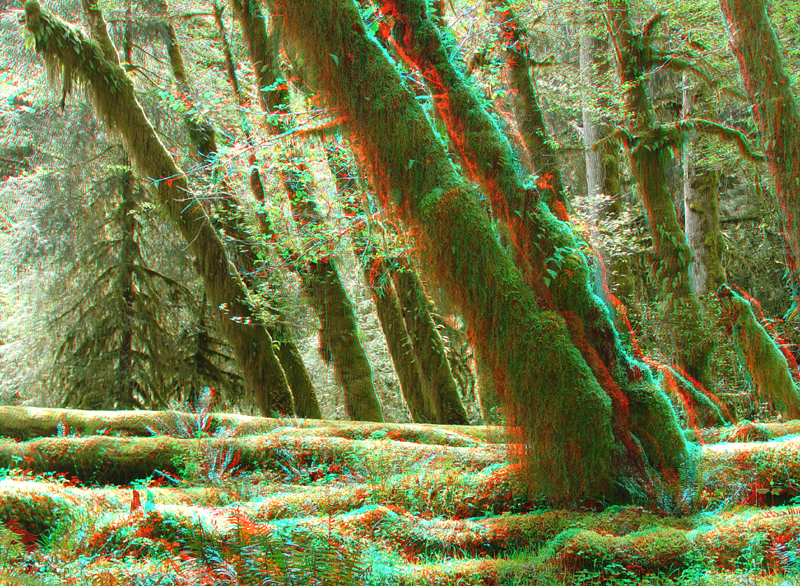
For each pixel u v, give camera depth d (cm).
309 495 676
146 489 702
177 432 1062
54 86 1306
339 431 1004
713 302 1209
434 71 724
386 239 1096
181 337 1684
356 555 432
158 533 538
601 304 676
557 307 663
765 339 1053
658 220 1273
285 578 406
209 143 1443
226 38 1536
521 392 630
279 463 862
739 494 655
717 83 1324
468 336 667
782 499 674
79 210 1689
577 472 617
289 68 1286
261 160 1134
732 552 507
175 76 1548
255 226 1345
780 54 1031
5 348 1725
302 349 1856
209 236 1305
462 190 654
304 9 682
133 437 1003
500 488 666
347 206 1159
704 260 1499
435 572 492
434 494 677
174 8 1641
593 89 1412
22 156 1909
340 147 1057
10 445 917
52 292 1691
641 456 639
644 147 1259
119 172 1680
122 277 1666
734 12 1044
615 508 604
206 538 515
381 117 673
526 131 1056
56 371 1639
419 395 1409
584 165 2086
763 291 1923
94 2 1312
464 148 714
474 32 1098
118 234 1748
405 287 1366
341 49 680
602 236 1362
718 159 1462
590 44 1706
